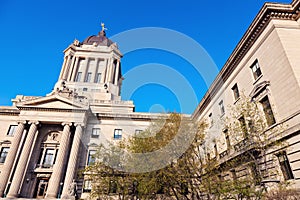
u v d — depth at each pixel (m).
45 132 36.31
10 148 33.28
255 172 15.97
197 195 11.96
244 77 21.91
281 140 15.92
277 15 18.77
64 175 32.09
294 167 14.65
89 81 35.22
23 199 27.73
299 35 17.88
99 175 19.02
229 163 15.26
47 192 29.36
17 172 30.84
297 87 15.45
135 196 18.56
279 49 17.44
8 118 39.22
